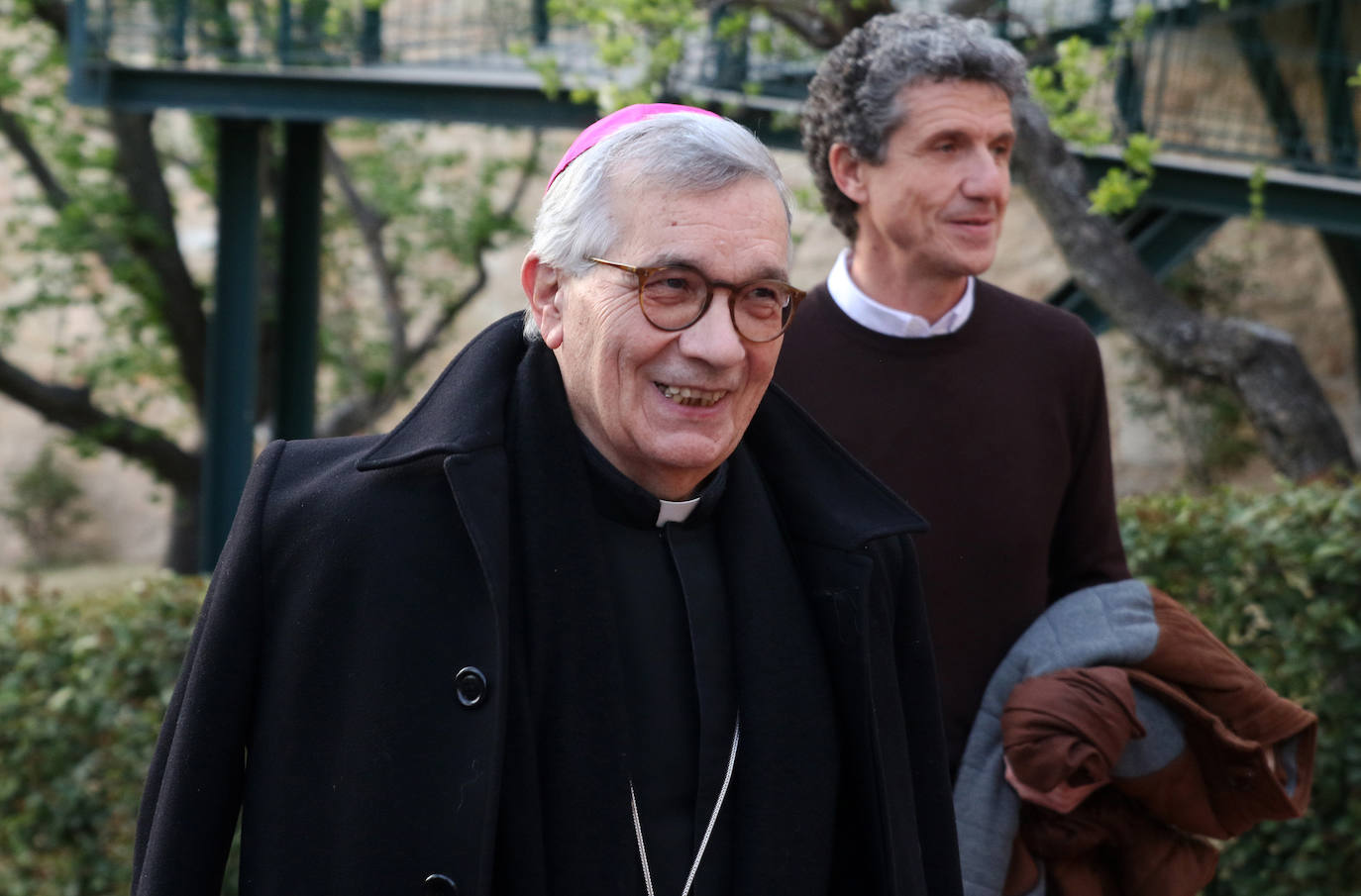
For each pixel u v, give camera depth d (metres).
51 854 3.93
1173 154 5.91
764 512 1.64
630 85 4.50
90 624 3.85
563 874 1.43
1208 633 2.21
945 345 2.16
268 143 8.38
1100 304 4.88
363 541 1.47
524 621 1.48
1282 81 6.55
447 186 9.97
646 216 1.42
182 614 3.79
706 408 1.46
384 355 10.04
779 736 1.54
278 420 6.64
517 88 5.86
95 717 3.81
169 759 1.50
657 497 1.57
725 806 1.54
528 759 1.43
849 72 2.17
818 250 9.80
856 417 2.15
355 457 1.55
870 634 1.63
